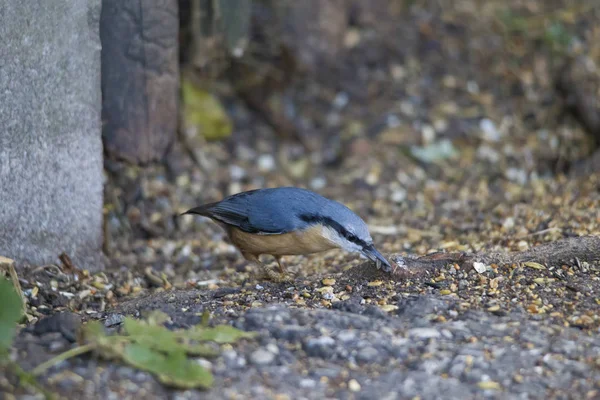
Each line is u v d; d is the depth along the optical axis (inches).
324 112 643.5
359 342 290.5
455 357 283.7
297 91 651.5
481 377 272.7
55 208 396.2
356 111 645.9
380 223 514.3
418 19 714.2
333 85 660.1
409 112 642.2
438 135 622.8
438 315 316.8
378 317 314.7
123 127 438.9
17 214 384.5
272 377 269.9
